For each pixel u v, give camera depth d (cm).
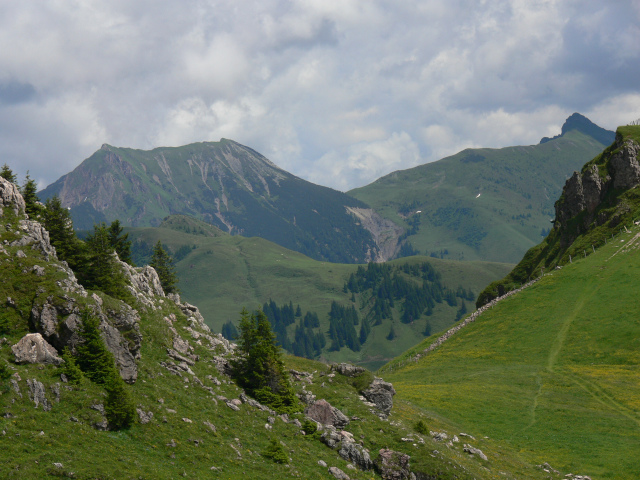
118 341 5034
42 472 3497
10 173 7538
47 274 5266
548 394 10188
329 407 6169
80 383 4450
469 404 9662
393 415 7531
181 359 6159
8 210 6053
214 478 4203
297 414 6069
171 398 5141
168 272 10650
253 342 6675
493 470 6269
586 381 10662
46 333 4753
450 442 6906
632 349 11875
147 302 7062
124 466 3878
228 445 4800
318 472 4900
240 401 5784
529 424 8675
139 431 4416
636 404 9150
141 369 5347
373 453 5688
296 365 8956
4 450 3544
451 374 12562
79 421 4134
